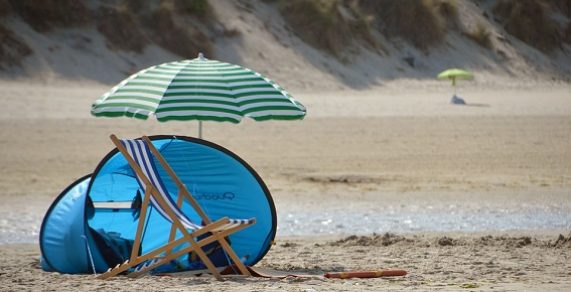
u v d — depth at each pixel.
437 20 156.50
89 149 70.44
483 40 160.50
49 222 30.19
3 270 30.44
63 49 118.25
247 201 31.28
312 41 139.62
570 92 145.75
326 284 26.69
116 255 29.61
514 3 171.50
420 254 34.94
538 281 27.70
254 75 31.09
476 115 97.56
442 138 80.50
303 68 132.12
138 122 82.31
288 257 34.41
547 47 168.00
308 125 84.94
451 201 53.59
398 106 105.00
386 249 36.56
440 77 130.88
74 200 30.22
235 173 31.31
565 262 32.59
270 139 77.00
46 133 75.88
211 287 25.80
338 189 57.47
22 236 42.25
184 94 29.67
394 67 143.38
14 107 89.44
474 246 37.22
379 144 76.31
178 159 31.28
